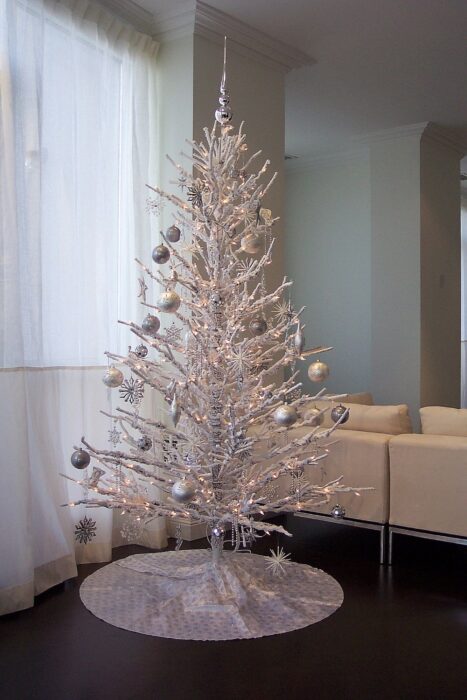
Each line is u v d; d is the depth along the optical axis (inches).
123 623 106.3
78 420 134.9
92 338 138.0
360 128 246.4
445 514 130.3
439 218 254.2
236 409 109.2
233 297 117.8
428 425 139.8
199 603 109.7
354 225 277.9
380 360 248.5
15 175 118.5
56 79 131.4
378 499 137.0
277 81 181.8
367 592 120.8
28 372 121.3
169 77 158.7
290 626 105.3
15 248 116.3
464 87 208.2
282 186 182.4
